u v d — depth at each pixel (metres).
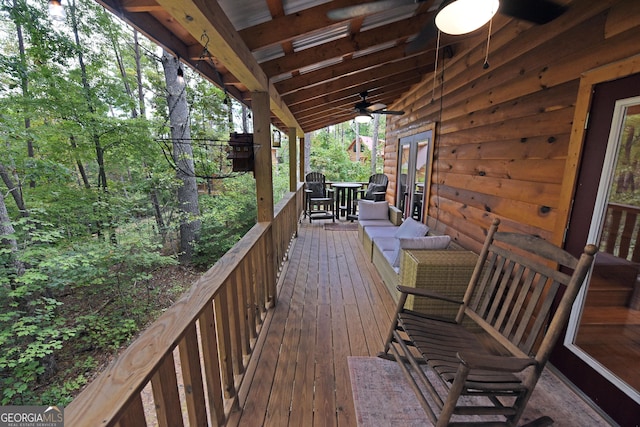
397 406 1.64
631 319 1.66
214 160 8.80
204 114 9.04
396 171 5.83
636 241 1.57
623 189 1.50
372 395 1.71
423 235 2.89
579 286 1.23
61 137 5.46
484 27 2.59
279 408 1.62
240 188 8.96
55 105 5.09
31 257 4.47
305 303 2.87
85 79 5.66
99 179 6.20
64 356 4.72
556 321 1.24
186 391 1.15
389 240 3.80
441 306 2.31
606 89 1.48
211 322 1.35
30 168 4.94
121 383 0.77
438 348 1.52
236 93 3.10
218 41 1.42
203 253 7.82
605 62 1.48
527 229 2.07
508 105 2.28
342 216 7.55
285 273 3.64
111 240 5.82
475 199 2.78
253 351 2.11
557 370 1.82
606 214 1.54
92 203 5.68
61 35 5.19
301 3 1.71
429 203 3.94
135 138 5.94
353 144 19.55
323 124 6.89
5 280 4.07
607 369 1.54
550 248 1.45
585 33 1.59
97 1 1.26
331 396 1.71
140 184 6.62
